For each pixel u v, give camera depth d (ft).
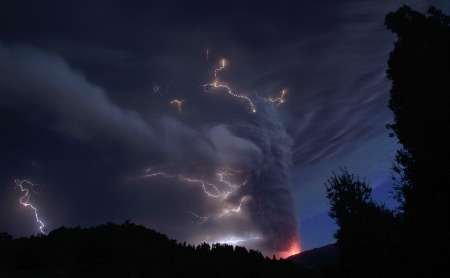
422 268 19.29
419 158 20.63
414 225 20.02
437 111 20.17
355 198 22.94
